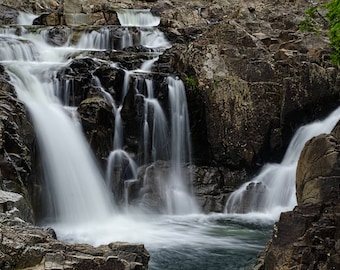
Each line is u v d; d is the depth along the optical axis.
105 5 26.91
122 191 15.48
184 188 16.34
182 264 10.54
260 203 16.03
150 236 12.58
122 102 16.34
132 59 18.92
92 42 21.84
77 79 15.80
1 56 18.03
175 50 19.41
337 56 13.04
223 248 11.65
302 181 10.32
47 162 13.63
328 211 8.50
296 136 17.03
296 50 18.92
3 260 6.68
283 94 16.78
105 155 15.31
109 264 7.23
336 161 9.38
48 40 21.22
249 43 18.31
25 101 14.35
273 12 24.98
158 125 16.56
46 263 6.89
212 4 28.53
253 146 16.77
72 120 14.70
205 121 17.11
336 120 16.66
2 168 11.19
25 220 9.44
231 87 16.94
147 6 29.56
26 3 27.22
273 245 8.54
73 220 13.53
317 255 7.75
